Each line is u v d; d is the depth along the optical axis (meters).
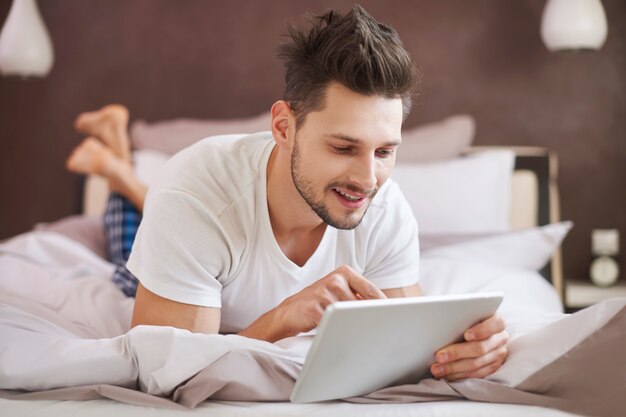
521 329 1.52
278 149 1.50
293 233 1.53
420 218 2.84
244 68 3.55
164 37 3.58
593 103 3.38
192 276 1.44
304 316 1.35
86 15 3.61
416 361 1.31
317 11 3.51
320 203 1.34
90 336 1.69
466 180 2.92
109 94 3.61
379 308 1.11
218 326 1.48
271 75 3.54
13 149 3.66
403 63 1.29
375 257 1.62
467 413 1.22
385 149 1.31
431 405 1.26
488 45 3.42
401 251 1.63
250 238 1.50
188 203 1.46
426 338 1.25
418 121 3.44
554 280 3.09
